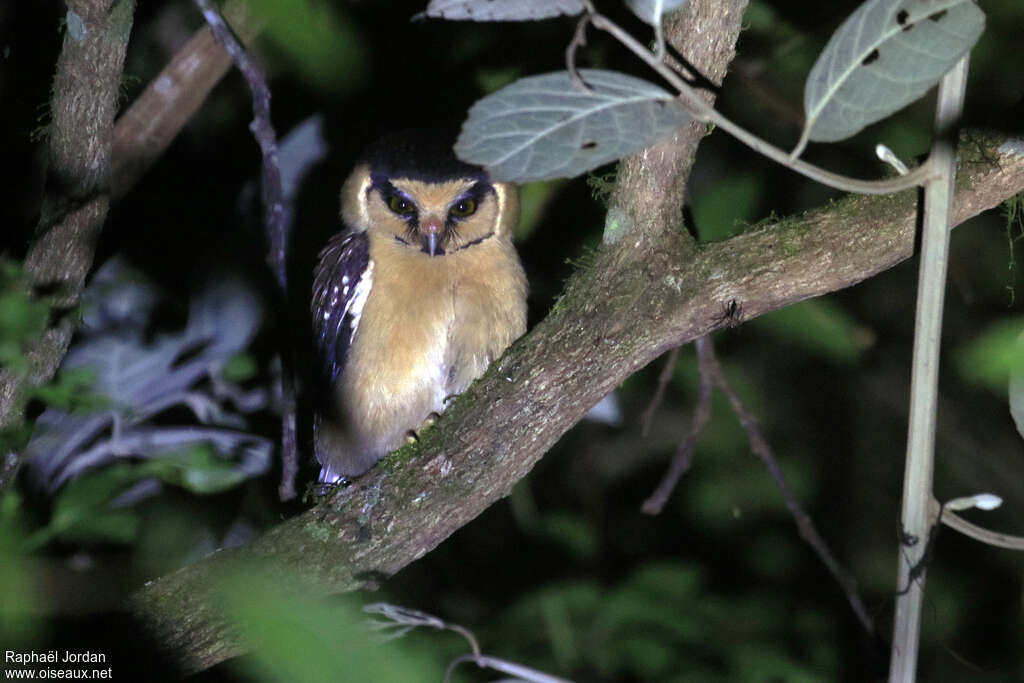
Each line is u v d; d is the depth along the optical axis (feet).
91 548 20.63
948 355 37.29
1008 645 37.68
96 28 19.80
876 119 11.72
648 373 39.09
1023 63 27.99
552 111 11.66
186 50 27.12
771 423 40.45
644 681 28.53
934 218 13.50
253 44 28.76
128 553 26.05
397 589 36.68
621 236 17.47
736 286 17.15
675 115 11.69
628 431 39.50
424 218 29.84
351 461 32.22
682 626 28.84
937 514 14.03
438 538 19.12
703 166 32.09
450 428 18.78
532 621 30.73
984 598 38.70
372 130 35.24
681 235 17.46
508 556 37.96
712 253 17.33
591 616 30.40
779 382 40.50
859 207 16.96
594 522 38.34
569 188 34.68
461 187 30.09
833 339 30.50
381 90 34.86
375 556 18.66
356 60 26.45
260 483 32.63
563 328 18.03
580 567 36.94
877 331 39.58
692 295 17.34
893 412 41.16
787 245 17.04
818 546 26.04
